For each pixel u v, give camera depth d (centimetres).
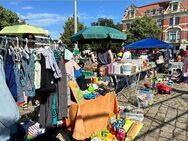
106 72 668
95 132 431
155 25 4000
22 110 553
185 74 1070
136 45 1267
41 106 384
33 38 398
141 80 1084
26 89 337
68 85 397
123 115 554
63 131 417
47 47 371
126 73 565
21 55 330
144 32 3884
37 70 352
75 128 386
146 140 441
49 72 358
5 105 260
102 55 753
